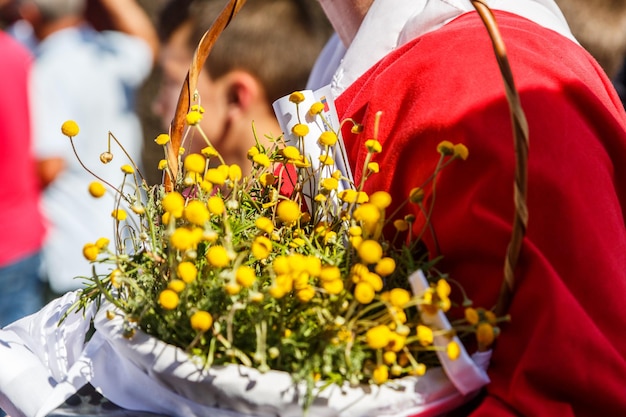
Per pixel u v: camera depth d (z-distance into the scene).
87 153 3.31
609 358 1.08
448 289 1.06
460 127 1.15
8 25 3.90
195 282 1.11
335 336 1.05
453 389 1.11
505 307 1.09
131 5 3.60
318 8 2.62
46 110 3.24
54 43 3.32
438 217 1.16
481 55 1.22
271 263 1.15
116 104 3.33
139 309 1.14
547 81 1.20
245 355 1.08
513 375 1.10
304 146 1.26
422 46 1.29
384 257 1.15
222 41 2.52
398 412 1.08
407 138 1.20
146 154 3.67
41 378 1.30
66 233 3.33
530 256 1.09
